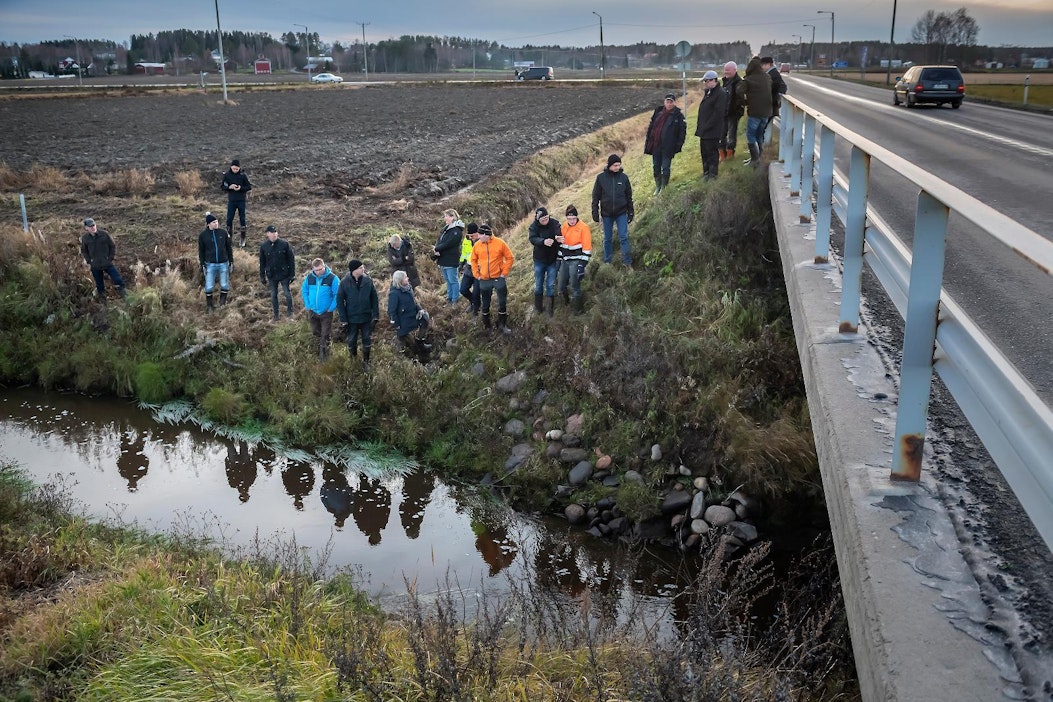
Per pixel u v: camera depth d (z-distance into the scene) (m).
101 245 15.88
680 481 10.05
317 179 26.62
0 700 5.26
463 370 13.06
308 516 10.52
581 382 11.74
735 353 11.05
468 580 8.71
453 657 4.57
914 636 2.44
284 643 5.39
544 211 12.91
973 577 2.68
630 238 14.30
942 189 2.80
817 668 4.66
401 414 12.69
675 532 9.45
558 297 13.72
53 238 18.81
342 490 11.27
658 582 8.52
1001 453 2.51
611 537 9.62
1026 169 11.73
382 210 21.84
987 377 2.57
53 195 24.31
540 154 28.86
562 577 8.72
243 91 77.00
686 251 13.20
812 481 9.36
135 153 32.91
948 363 3.01
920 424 3.15
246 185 19.22
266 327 15.17
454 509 10.60
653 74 149.00
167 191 25.41
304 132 40.62
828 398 4.05
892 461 3.24
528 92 70.94
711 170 14.98
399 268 15.23
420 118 47.38
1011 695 2.20
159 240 19.45
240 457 12.39
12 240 17.77
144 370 14.45
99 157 31.62
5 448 12.67
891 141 15.62
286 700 4.47
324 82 96.62
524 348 12.98
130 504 10.84
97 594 6.54
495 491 10.97
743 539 8.96
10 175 25.75
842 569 3.34
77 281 16.64
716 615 4.32
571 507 10.14
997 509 3.05
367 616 6.61
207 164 29.84
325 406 12.95
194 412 13.82
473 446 11.79
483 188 23.72
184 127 43.47
